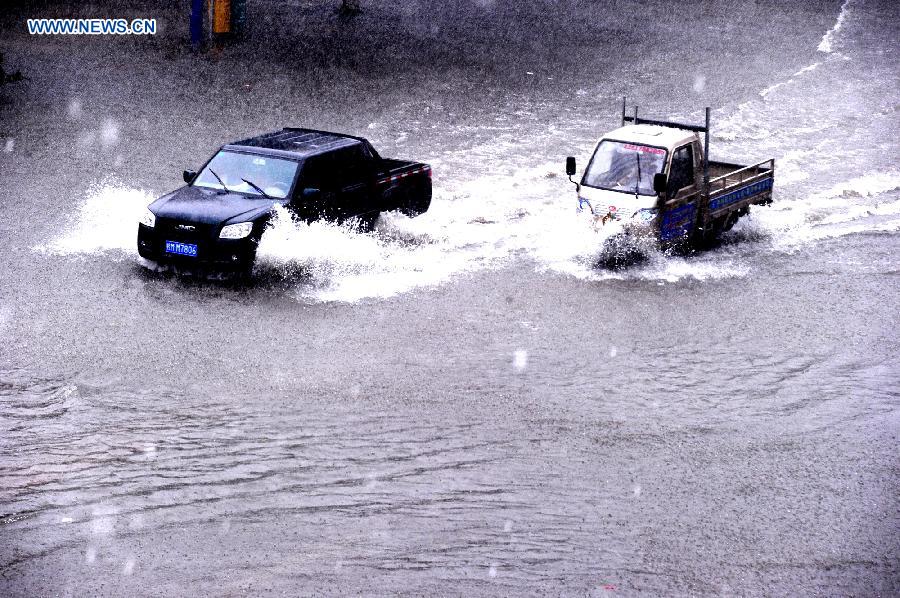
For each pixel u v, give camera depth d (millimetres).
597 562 27203
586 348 43500
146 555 26953
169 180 70625
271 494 30422
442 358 41688
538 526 29062
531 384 39438
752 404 38500
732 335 45812
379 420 35719
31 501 29562
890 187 76438
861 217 68375
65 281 48969
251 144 56906
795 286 53469
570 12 168500
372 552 27359
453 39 138500
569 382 39812
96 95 96875
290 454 32938
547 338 44469
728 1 190625
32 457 32094
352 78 111188
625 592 25750
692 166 59781
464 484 31469
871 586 26453
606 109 104062
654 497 31094
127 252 54188
